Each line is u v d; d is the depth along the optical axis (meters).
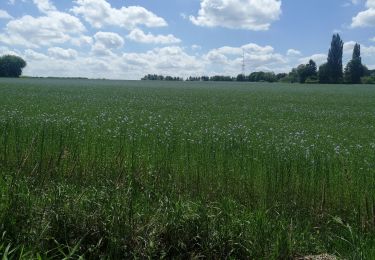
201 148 10.42
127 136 12.38
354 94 62.19
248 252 5.82
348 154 11.30
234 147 10.83
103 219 5.87
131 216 5.86
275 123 21.39
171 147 10.24
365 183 7.86
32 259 4.99
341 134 17.53
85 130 12.91
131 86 81.06
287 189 7.89
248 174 8.34
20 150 9.29
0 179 6.52
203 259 5.84
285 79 161.00
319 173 8.38
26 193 6.39
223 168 8.66
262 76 164.50
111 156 9.34
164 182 8.10
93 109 24.64
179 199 6.73
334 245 6.35
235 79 170.75
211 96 49.00
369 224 6.87
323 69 141.12
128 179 7.64
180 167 8.74
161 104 32.84
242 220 6.24
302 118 25.52
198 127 17.23
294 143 12.96
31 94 39.62
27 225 5.66
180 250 5.86
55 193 6.22
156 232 5.86
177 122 18.97
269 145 12.16
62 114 20.08
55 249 5.57
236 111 28.64
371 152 11.86
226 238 5.95
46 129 12.09
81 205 6.09
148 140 11.52
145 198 6.78
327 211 7.52
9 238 5.50
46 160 8.98
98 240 5.73
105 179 8.19
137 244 5.66
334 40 140.25
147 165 8.76
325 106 37.31
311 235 6.48
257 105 36.19
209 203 7.01
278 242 5.88
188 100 40.03
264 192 7.76
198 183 8.15
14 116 17.73
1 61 147.88
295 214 7.32
